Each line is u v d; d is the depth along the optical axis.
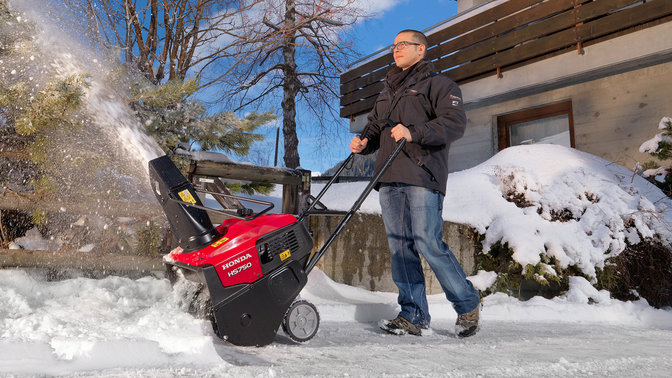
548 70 6.75
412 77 2.59
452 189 4.46
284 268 1.88
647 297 3.80
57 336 1.39
